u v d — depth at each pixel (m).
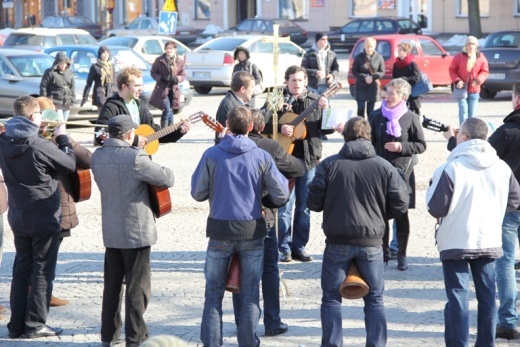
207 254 13.20
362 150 13.01
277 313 14.53
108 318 13.86
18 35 57.81
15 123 13.92
